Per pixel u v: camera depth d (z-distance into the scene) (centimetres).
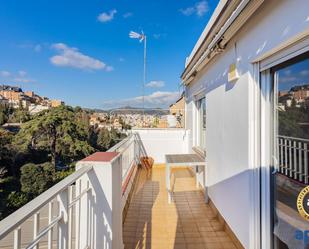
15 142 1586
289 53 198
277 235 233
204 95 529
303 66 190
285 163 219
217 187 393
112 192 228
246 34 266
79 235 205
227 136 340
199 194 518
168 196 484
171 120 974
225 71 348
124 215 392
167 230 352
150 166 776
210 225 369
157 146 834
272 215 242
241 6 216
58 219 147
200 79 552
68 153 1756
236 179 304
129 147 546
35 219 119
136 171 680
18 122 1880
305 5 163
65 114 1877
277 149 231
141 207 443
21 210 104
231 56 320
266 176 247
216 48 338
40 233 124
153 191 540
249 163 262
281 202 226
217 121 391
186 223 376
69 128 1808
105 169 226
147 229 355
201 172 537
